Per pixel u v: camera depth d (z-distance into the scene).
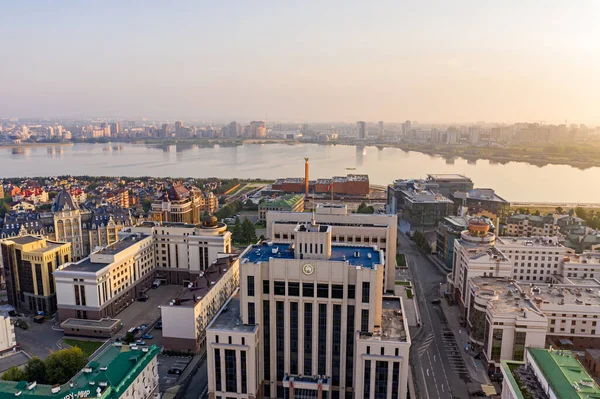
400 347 158.88
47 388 145.50
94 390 144.62
